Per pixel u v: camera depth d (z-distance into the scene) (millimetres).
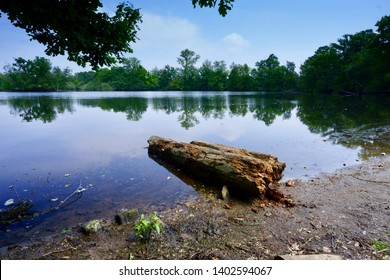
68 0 4004
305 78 72125
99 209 4695
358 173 6359
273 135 11938
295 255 3053
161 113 22281
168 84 109750
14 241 3668
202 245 3453
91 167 7309
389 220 3924
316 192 5246
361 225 3811
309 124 15047
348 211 4309
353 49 61938
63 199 5156
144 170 7023
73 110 25156
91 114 21672
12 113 22156
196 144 7832
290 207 4613
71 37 4355
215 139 11188
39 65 90562
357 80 49094
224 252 3279
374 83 42312
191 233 3773
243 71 102188
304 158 7988
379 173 6281
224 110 24406
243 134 12273
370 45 44062
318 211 4367
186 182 6094
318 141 10445
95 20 4586
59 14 3883
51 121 17328
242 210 4570
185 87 107250
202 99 44625
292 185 5695
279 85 91438
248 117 19000
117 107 28500
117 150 9352
